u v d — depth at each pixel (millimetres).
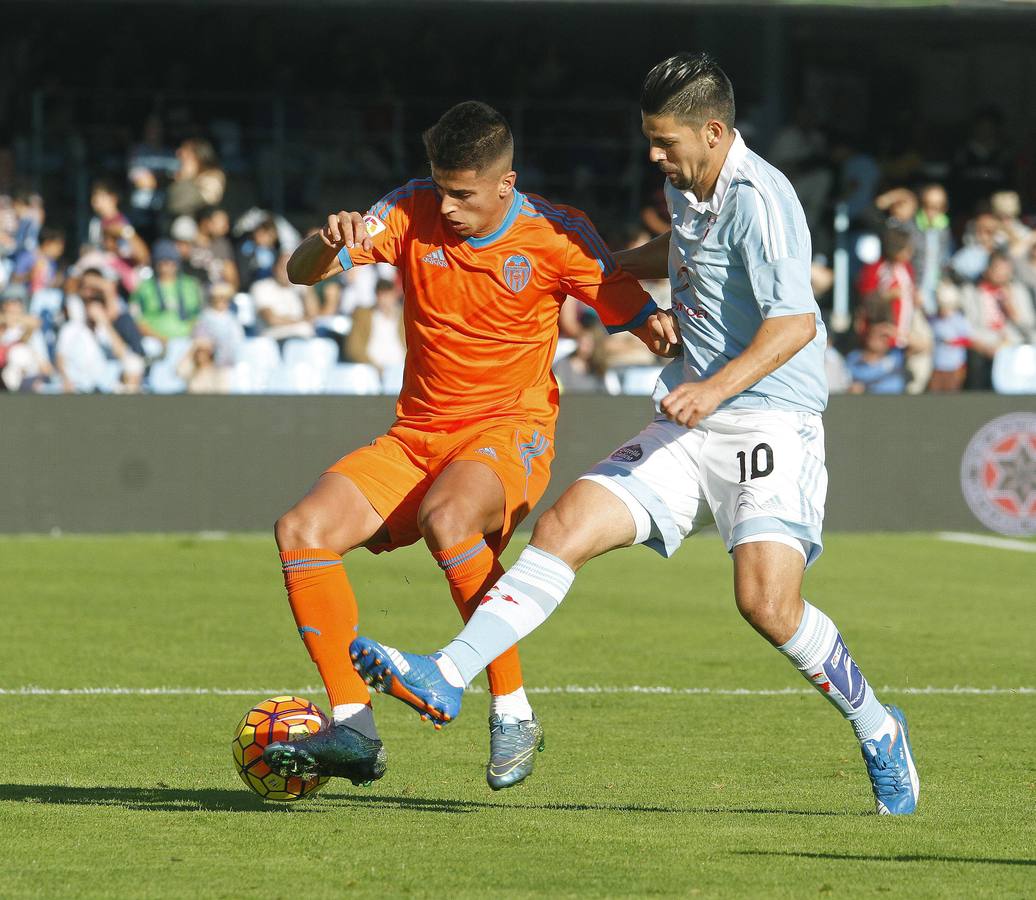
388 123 62688
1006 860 14922
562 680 27750
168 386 52531
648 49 64375
